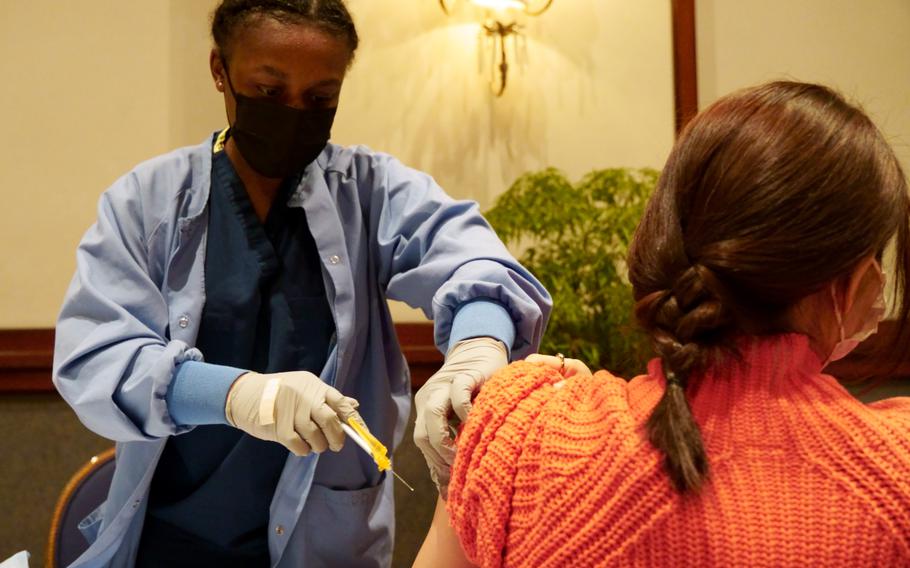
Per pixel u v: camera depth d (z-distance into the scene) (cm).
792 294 70
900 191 73
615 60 284
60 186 263
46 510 256
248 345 132
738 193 70
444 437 96
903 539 64
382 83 276
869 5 289
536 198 253
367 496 136
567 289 241
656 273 75
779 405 70
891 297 87
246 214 134
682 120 280
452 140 279
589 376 84
